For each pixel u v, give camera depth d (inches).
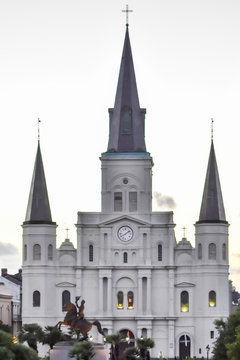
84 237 6382.9
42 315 6309.1
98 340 6279.5
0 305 7258.9
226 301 6318.9
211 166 6461.6
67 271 6373.0
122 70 6619.1
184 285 6304.1
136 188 6407.5
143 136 6545.3
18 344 3292.3
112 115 6560.0
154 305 6318.9
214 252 6328.7
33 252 6373.0
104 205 6402.6
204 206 6387.8
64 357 4018.2
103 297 6318.9
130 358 4160.9
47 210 6427.2
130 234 6363.2
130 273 6338.6
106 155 6441.9
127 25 6668.3
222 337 4722.0
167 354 6259.8
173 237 6338.6
